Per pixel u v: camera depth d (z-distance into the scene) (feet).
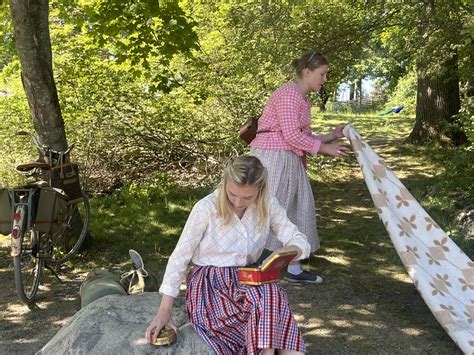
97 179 30.48
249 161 8.93
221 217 9.17
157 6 22.59
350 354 12.19
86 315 9.75
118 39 25.99
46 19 17.58
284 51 29.12
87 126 29.78
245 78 31.71
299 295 15.31
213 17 30.73
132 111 30.22
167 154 32.48
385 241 20.10
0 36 26.05
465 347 11.32
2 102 30.35
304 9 29.22
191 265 17.57
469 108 28.89
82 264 18.01
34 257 15.47
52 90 17.87
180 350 8.87
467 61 31.04
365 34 30.09
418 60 29.32
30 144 30.68
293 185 15.75
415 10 26.89
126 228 21.81
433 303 11.98
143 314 9.76
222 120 31.89
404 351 12.27
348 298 15.15
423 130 37.11
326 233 21.11
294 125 15.11
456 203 21.84
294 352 8.70
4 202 14.74
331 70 30.66
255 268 8.91
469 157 24.08
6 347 12.78
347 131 14.65
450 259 12.89
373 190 13.51
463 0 26.68
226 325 9.09
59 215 15.71
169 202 25.64
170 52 24.32
